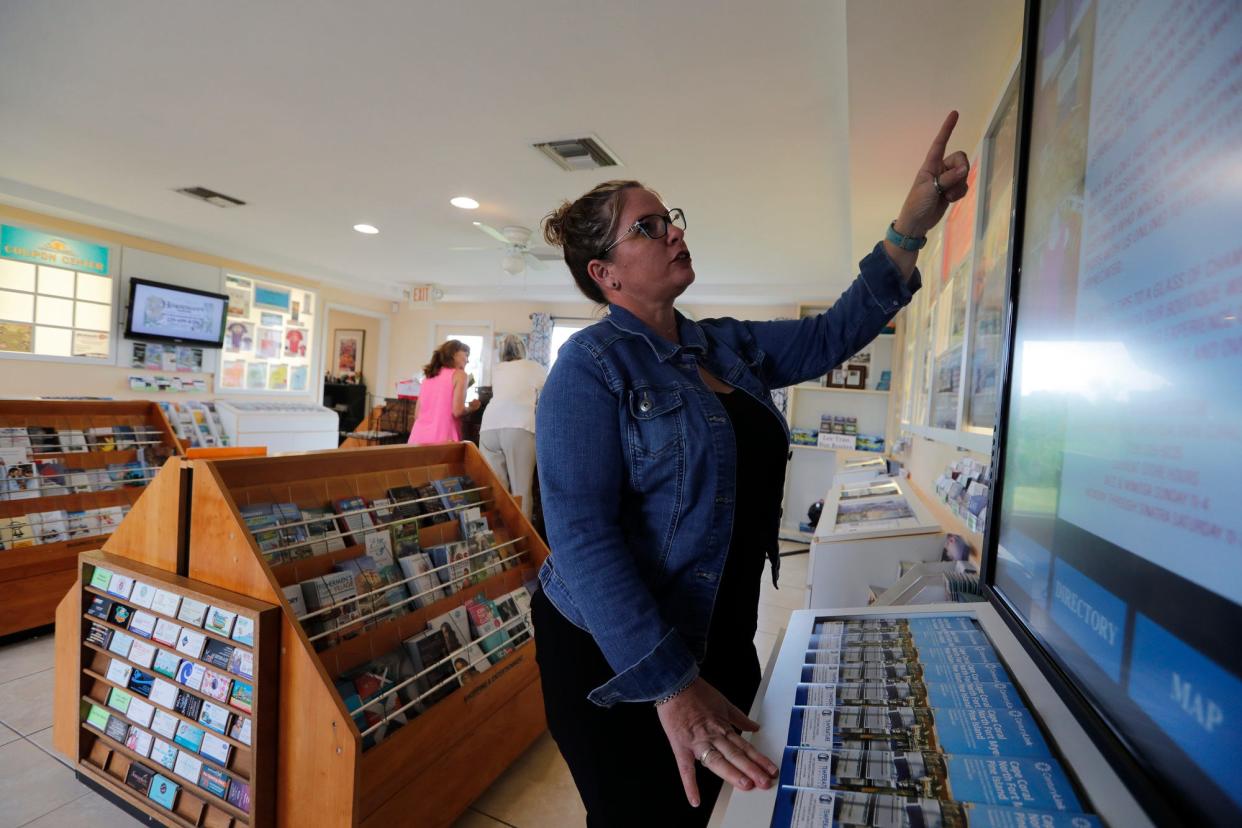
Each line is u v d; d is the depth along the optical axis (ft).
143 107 9.52
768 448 3.18
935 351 8.17
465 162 11.03
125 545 5.46
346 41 7.37
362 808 4.22
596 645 3.00
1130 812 1.42
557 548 2.68
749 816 1.69
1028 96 2.81
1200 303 1.30
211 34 7.41
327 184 12.79
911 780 1.70
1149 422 1.51
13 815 5.15
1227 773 1.15
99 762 5.43
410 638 5.16
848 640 2.76
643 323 3.14
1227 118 1.21
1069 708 1.86
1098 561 1.78
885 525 6.47
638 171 10.98
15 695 7.02
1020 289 2.82
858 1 4.73
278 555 4.73
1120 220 1.75
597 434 2.78
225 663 4.56
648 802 2.91
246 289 20.85
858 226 11.09
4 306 14.92
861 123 6.84
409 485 6.13
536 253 16.99
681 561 2.87
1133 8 1.75
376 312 26.58
